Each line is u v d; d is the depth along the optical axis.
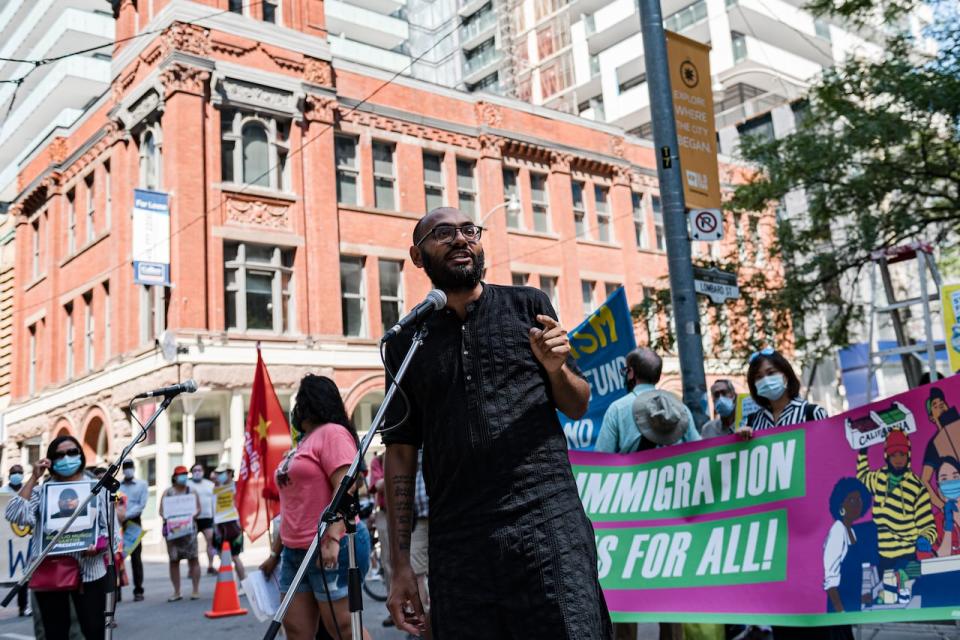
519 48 59.22
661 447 5.35
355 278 23.55
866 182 13.98
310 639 4.55
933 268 8.88
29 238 29.08
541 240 28.09
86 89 44.69
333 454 4.55
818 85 14.76
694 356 7.66
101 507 5.85
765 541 4.75
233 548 12.57
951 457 4.34
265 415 8.45
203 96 21.00
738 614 4.66
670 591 4.95
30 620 10.38
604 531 5.28
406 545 2.77
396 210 24.66
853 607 4.38
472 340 2.67
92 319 24.58
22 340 28.64
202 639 8.07
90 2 46.31
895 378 18.67
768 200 15.51
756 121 37.38
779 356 4.95
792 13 49.59
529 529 2.48
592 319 6.99
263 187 21.92
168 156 20.56
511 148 27.86
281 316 21.56
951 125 13.18
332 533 4.41
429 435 2.69
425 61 61.09
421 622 2.72
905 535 4.37
